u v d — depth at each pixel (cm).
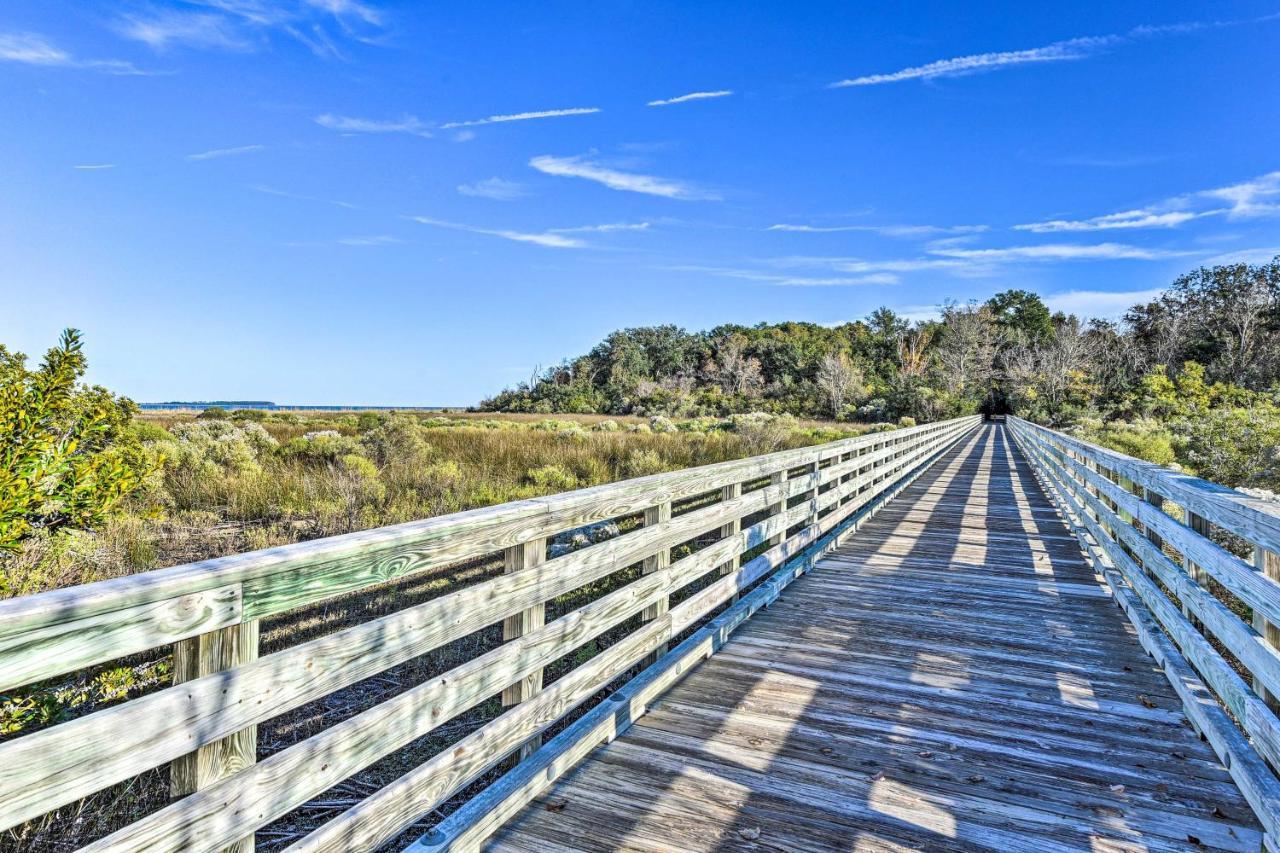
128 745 124
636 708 292
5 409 335
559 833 216
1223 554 240
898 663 353
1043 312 7619
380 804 177
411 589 546
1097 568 520
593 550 270
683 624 342
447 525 198
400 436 1328
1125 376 4803
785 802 232
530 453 1300
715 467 370
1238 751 236
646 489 303
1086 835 214
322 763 162
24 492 338
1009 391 5478
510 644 228
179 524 720
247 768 147
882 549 622
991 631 400
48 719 304
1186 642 297
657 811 227
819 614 433
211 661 141
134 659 391
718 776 248
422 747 334
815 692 319
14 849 229
